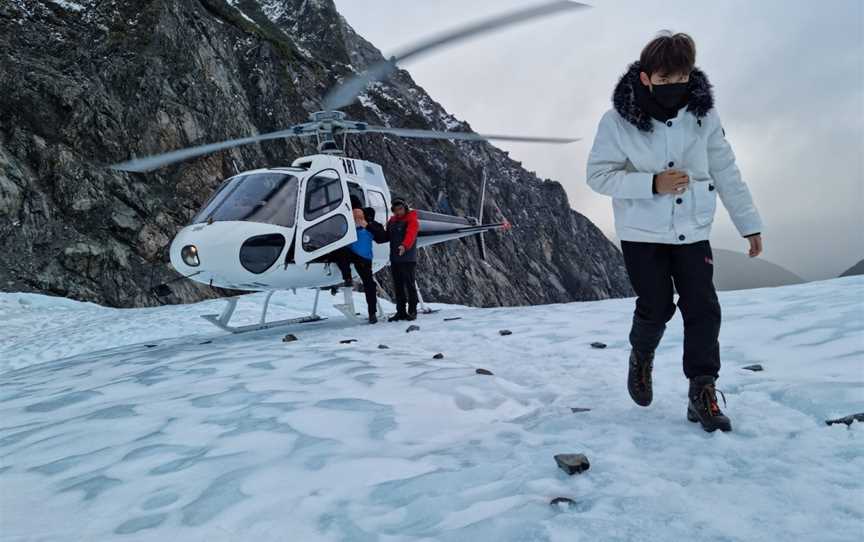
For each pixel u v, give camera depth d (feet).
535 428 9.53
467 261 164.45
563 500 6.44
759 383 11.01
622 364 14.08
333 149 26.53
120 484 8.34
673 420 9.32
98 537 6.70
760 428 8.54
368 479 7.84
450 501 6.88
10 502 7.99
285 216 23.68
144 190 85.46
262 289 25.84
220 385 14.32
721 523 5.74
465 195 188.65
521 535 5.83
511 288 176.65
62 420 12.47
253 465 8.62
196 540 6.43
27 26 90.43
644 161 8.55
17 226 72.33
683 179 7.97
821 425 8.47
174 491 7.90
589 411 10.31
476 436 9.49
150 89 94.02
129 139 87.71
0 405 15.29
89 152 83.51
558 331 19.19
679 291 8.81
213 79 107.96
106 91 90.07
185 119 95.86
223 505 7.29
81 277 72.90
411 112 217.15
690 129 8.43
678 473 7.14
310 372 15.06
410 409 11.15
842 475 6.66
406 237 26.37
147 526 6.90
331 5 242.58
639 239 8.71
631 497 6.49
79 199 78.54
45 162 78.54
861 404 9.07
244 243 22.85
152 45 100.27
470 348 17.95
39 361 35.68
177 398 13.24
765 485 6.56
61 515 7.43
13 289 66.90
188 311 49.75
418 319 26.76
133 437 10.62
